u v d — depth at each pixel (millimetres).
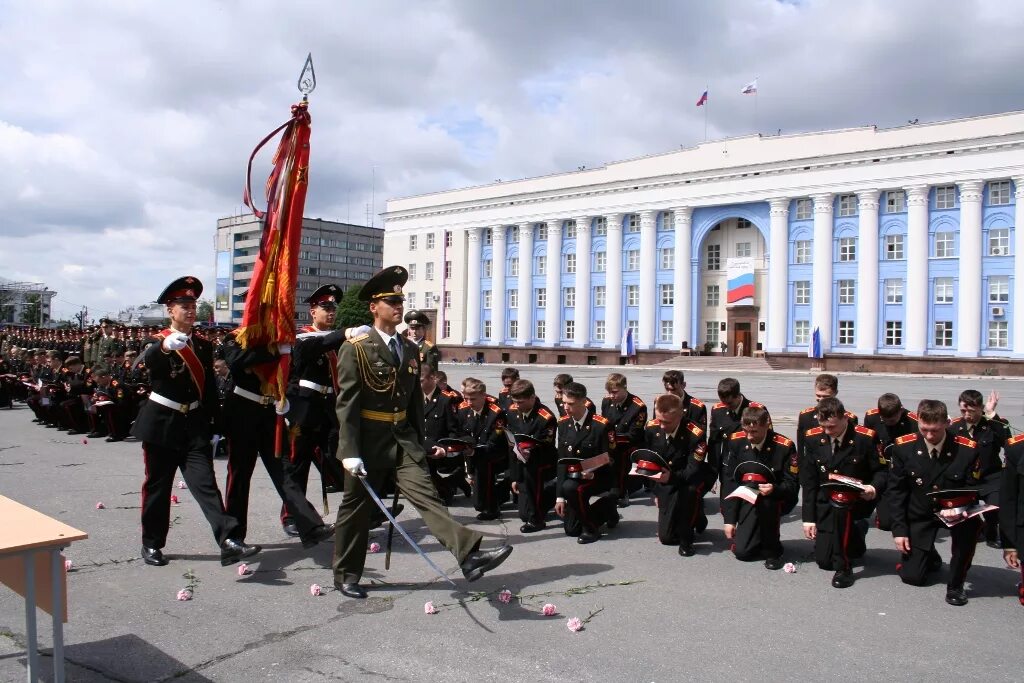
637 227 56750
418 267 69062
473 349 64250
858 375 43906
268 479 10602
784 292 50281
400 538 7406
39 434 15086
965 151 44250
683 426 7426
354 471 5449
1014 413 19750
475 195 64750
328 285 7945
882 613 5441
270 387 6586
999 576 6371
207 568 6391
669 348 55094
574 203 59031
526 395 7926
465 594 5754
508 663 4496
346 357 5633
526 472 7863
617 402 9367
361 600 5613
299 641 4832
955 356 44688
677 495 7090
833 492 6230
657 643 4824
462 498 9523
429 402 9234
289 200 6758
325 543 7172
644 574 6352
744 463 6906
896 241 47062
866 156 47125
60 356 17016
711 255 55250
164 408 6434
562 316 60438
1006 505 5613
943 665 4516
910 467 6148
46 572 3871
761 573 6426
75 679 4277
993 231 44219
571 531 7707
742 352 52969
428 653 4641
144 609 5402
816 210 49000
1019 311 42906
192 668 4426
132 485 9812
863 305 47375
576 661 4531
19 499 8945
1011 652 4730
